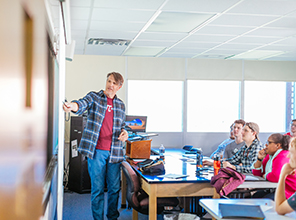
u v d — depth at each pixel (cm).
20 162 95
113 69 663
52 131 210
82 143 348
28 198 109
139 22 421
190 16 397
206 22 421
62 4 258
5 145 76
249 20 411
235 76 717
